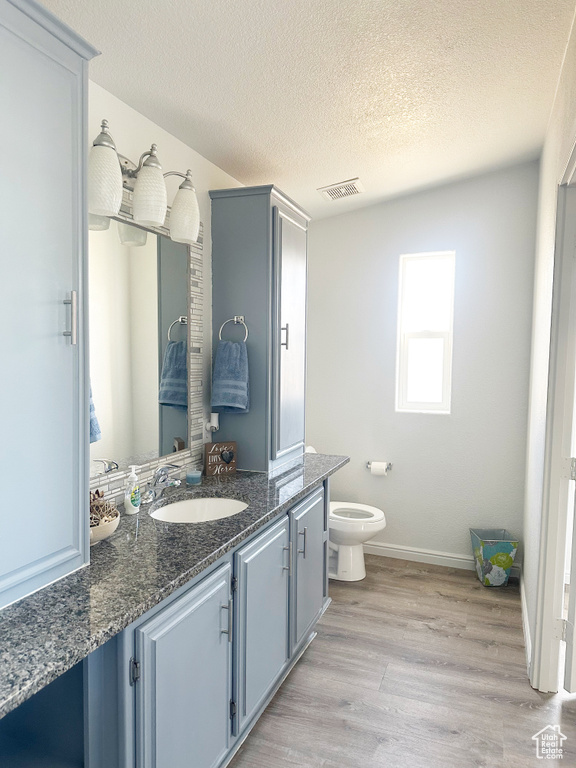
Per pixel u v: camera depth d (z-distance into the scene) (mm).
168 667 1324
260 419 2539
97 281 1823
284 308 2600
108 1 1460
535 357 2973
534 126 2691
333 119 2316
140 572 1359
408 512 3729
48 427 1249
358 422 3838
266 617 1945
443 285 3678
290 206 2707
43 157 1203
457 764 1819
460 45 1886
